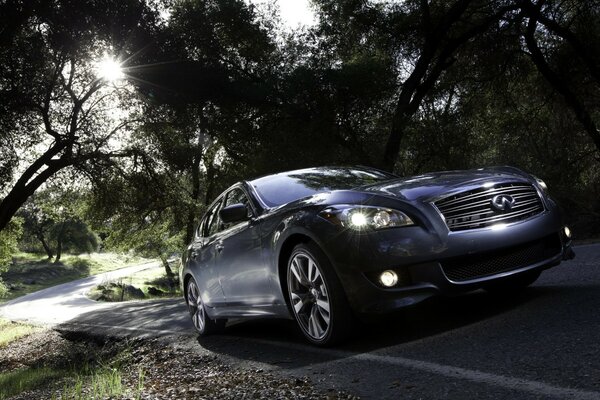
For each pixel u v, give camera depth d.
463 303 5.07
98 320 13.76
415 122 19.22
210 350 5.71
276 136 21.83
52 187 23.64
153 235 37.97
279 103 22.52
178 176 26.88
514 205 4.24
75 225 93.31
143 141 24.28
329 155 21.72
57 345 10.21
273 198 5.18
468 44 23.19
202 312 6.71
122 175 23.48
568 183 18.23
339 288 4.14
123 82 22.80
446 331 4.19
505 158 21.83
